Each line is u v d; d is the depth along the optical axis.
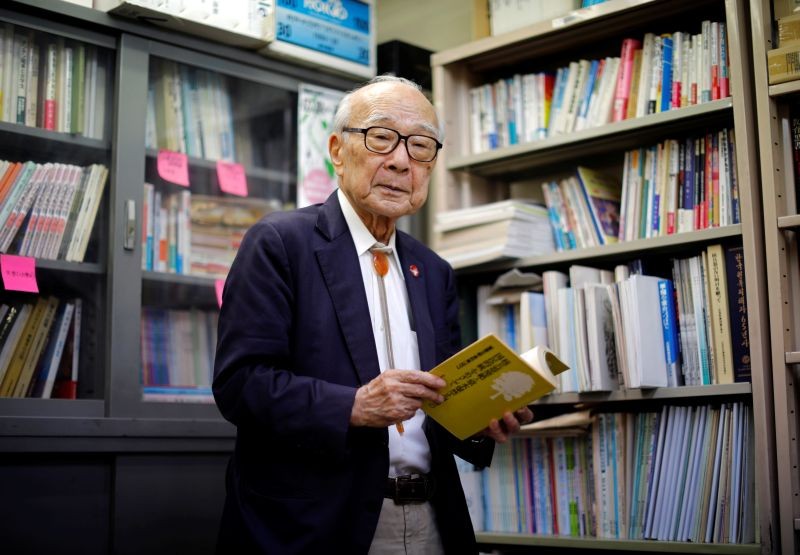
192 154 2.65
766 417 2.01
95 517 2.21
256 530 1.55
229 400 1.60
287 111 2.82
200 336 2.62
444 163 2.76
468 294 2.70
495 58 2.79
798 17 2.10
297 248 1.70
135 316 2.37
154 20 2.44
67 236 2.35
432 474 1.73
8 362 2.24
